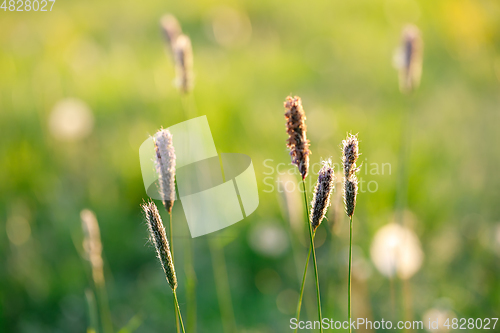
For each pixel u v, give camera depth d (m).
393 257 0.90
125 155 1.41
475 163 1.40
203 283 1.06
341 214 0.73
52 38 2.28
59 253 1.15
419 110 1.76
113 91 1.78
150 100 1.74
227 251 1.15
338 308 0.93
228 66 2.17
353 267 0.94
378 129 1.57
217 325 0.96
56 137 1.48
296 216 0.81
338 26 2.74
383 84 2.03
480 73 1.99
